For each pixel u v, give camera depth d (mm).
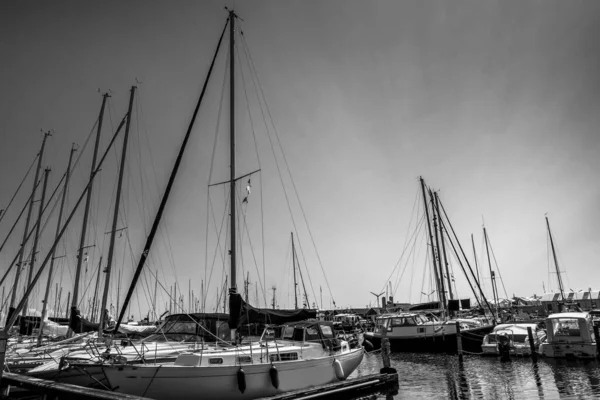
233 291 14453
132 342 13461
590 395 15562
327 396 9312
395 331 31938
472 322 35562
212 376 11227
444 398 15828
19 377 7203
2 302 22688
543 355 25016
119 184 20609
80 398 5715
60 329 24516
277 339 16344
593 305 63500
